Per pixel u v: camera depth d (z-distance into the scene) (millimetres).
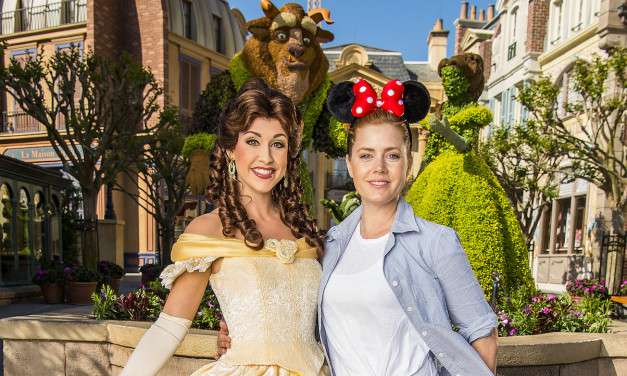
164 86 16844
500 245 4023
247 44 3971
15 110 17531
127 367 1582
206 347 2992
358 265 1700
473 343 1536
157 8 16875
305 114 4180
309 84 4121
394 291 1573
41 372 3611
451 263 1546
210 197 1834
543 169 11398
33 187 10586
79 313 4219
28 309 8273
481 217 4043
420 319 1544
